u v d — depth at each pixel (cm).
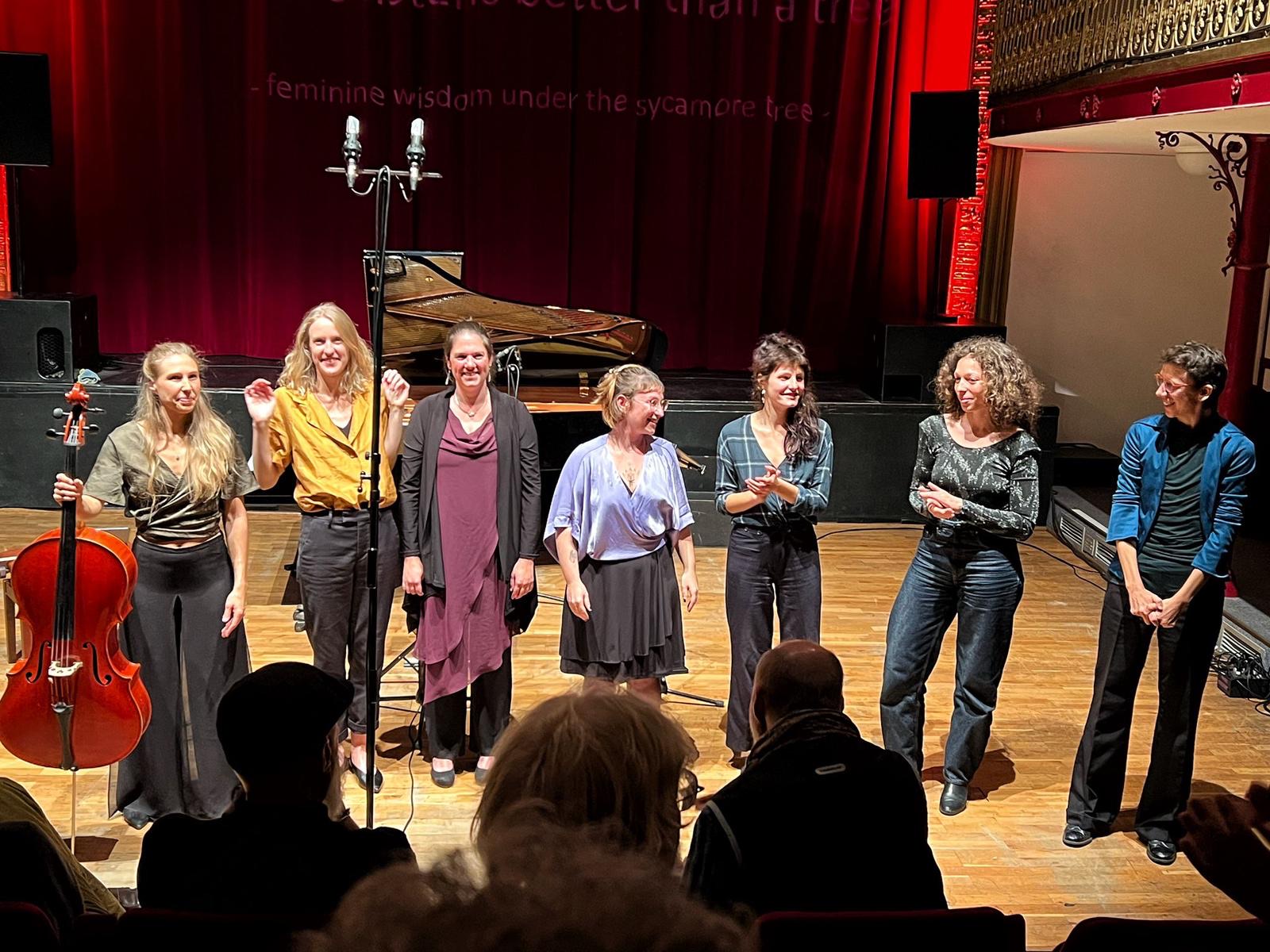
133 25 711
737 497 366
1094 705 357
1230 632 513
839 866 184
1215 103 446
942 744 427
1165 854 349
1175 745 348
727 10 741
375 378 286
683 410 671
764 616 379
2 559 359
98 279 737
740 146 761
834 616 552
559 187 751
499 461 367
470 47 728
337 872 160
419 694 387
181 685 337
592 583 362
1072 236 777
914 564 372
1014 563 360
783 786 186
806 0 746
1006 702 466
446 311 564
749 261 776
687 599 371
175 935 149
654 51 747
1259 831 154
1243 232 565
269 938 148
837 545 666
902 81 759
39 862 174
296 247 740
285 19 714
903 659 371
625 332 604
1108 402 796
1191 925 169
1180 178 758
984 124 751
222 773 342
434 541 367
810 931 164
